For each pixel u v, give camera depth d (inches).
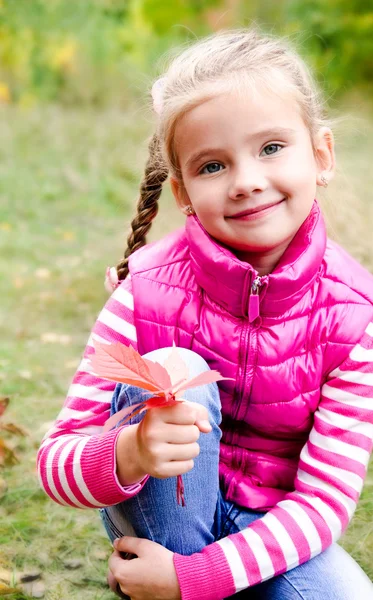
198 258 54.5
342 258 58.1
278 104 53.1
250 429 57.7
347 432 54.6
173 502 52.2
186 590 50.5
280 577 53.8
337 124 80.9
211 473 53.4
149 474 47.4
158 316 56.4
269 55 55.6
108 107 369.1
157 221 106.9
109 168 258.2
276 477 57.9
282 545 51.6
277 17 359.6
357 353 55.1
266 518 53.1
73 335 132.2
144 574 51.2
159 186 65.2
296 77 55.6
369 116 293.4
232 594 52.1
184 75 55.1
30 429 94.5
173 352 47.8
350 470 53.9
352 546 71.9
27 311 144.6
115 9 437.7
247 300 53.8
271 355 54.4
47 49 397.4
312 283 55.4
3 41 396.2
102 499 50.3
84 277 163.5
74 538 74.1
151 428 46.0
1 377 110.3
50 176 255.8
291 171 53.1
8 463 82.4
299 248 55.1
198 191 54.0
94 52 397.7
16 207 227.1
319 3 345.4
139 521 53.1
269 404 55.4
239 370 54.9
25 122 322.0
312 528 52.3
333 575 53.2
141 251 59.7
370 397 55.0
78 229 208.8
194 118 52.8
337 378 55.6
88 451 50.6
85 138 292.2
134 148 263.4
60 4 404.2
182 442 46.0
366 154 215.8
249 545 51.6
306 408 55.7
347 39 341.1
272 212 53.2
